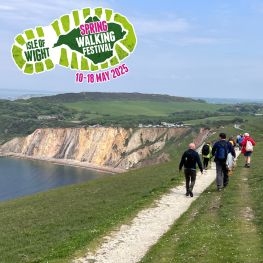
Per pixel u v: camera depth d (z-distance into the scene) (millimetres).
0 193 130875
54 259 17219
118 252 17750
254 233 18172
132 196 33312
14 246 23094
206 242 17188
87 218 27797
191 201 27312
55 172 188375
